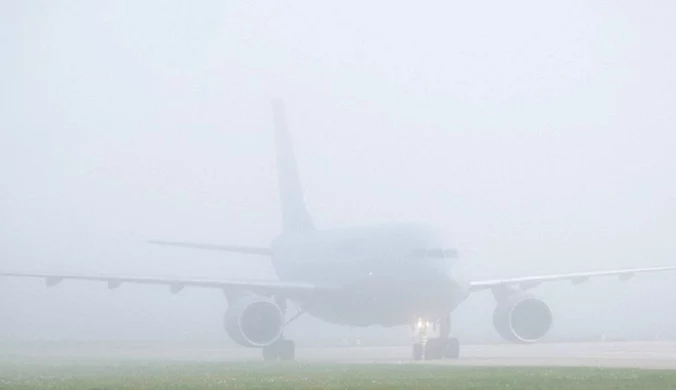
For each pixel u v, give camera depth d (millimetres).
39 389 52562
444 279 108438
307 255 132750
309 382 57531
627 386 48875
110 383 58500
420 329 116750
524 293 119250
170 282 111812
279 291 118312
